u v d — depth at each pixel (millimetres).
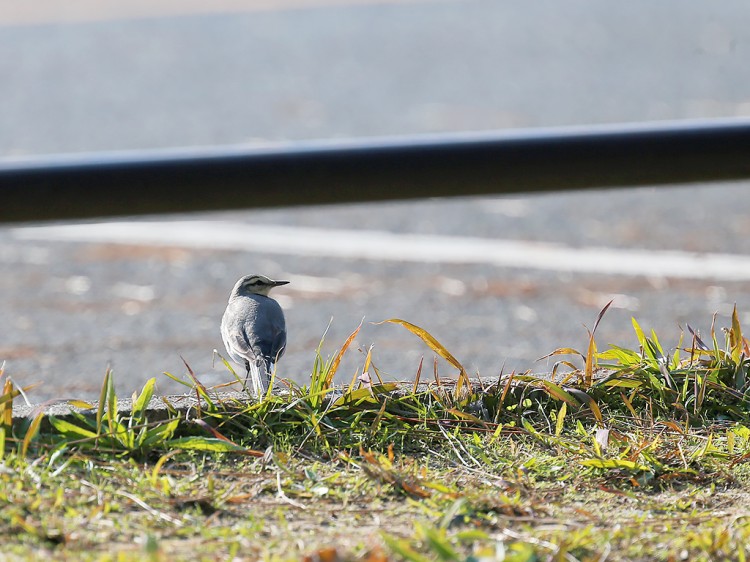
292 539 5547
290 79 30469
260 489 6289
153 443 6754
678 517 5973
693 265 16875
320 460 6793
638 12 37281
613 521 5887
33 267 17078
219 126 26062
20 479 6078
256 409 7258
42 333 14148
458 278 16375
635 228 19000
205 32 35719
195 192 4895
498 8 38594
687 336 13500
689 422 7496
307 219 19828
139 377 12469
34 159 4809
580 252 17672
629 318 14453
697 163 5277
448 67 31531
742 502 6262
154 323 14602
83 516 5742
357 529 5730
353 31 35812
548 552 5266
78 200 4797
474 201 20891
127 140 24906
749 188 21438
